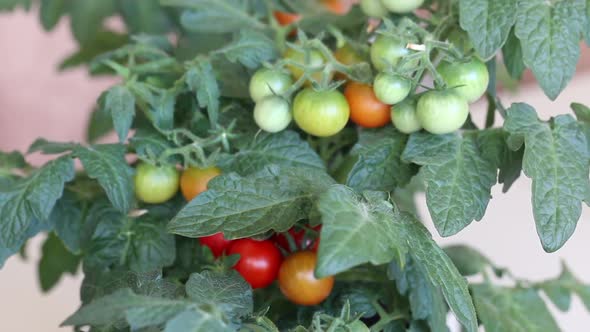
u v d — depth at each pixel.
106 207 0.35
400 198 0.48
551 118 0.31
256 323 0.27
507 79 0.52
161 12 0.52
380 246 0.23
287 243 0.34
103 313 0.23
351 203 0.25
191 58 0.44
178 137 0.34
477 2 0.29
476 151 0.30
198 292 0.27
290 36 0.43
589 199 0.28
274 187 0.29
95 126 0.52
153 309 0.23
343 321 0.27
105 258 0.34
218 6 0.42
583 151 0.30
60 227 0.35
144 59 0.43
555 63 0.29
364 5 0.34
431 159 0.29
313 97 0.30
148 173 0.33
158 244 0.34
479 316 0.40
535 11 0.29
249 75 0.36
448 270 0.27
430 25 0.33
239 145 0.33
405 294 0.34
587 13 0.30
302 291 0.32
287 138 0.33
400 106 0.30
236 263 0.32
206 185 0.31
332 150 0.36
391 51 0.30
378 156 0.31
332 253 0.22
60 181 0.31
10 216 0.30
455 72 0.29
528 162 0.28
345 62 0.33
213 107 0.33
